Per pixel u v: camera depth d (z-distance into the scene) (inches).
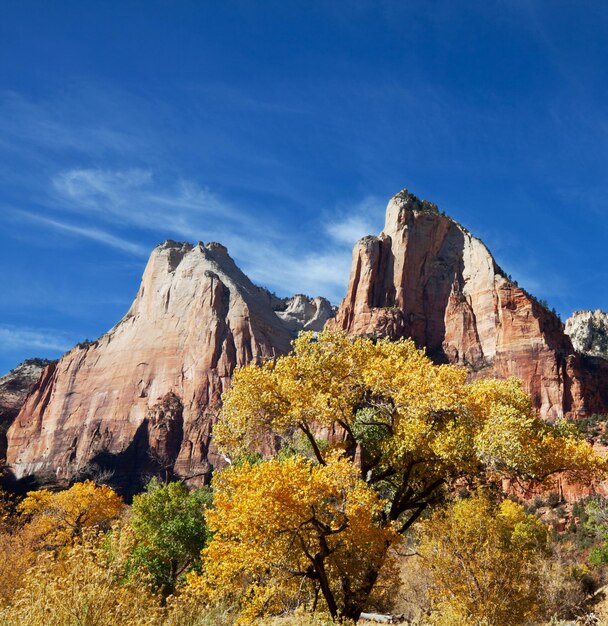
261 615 560.7
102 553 422.6
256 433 802.8
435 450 682.8
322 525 601.6
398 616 853.2
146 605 429.1
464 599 628.4
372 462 783.7
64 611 364.2
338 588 729.0
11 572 633.0
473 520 684.1
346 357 808.9
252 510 566.6
